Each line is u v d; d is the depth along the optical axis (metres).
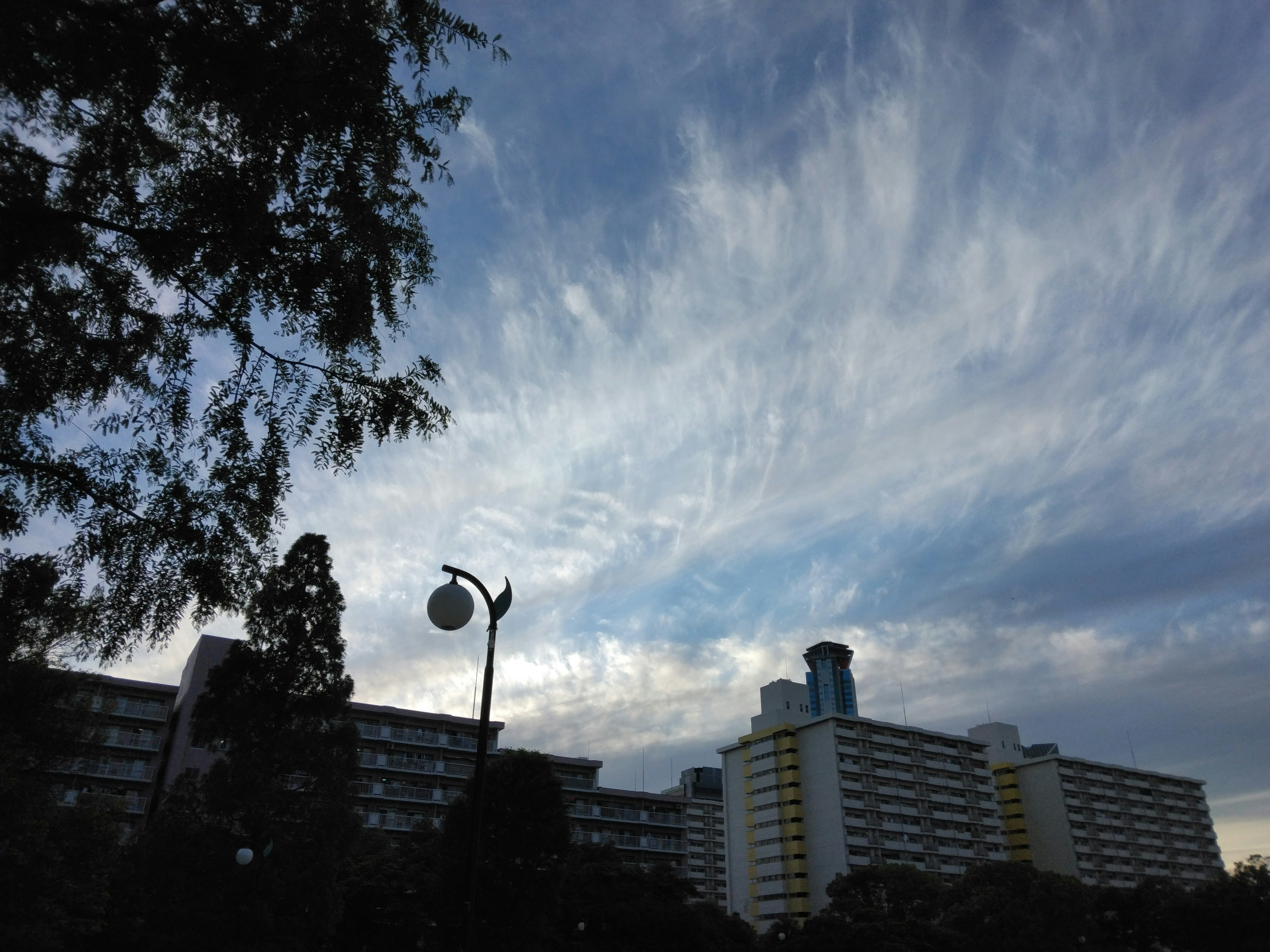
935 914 66.19
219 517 12.12
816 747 94.44
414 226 12.21
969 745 103.94
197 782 28.95
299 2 9.96
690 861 107.62
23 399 10.77
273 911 26.59
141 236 10.45
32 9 8.30
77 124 10.24
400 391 12.01
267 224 10.27
